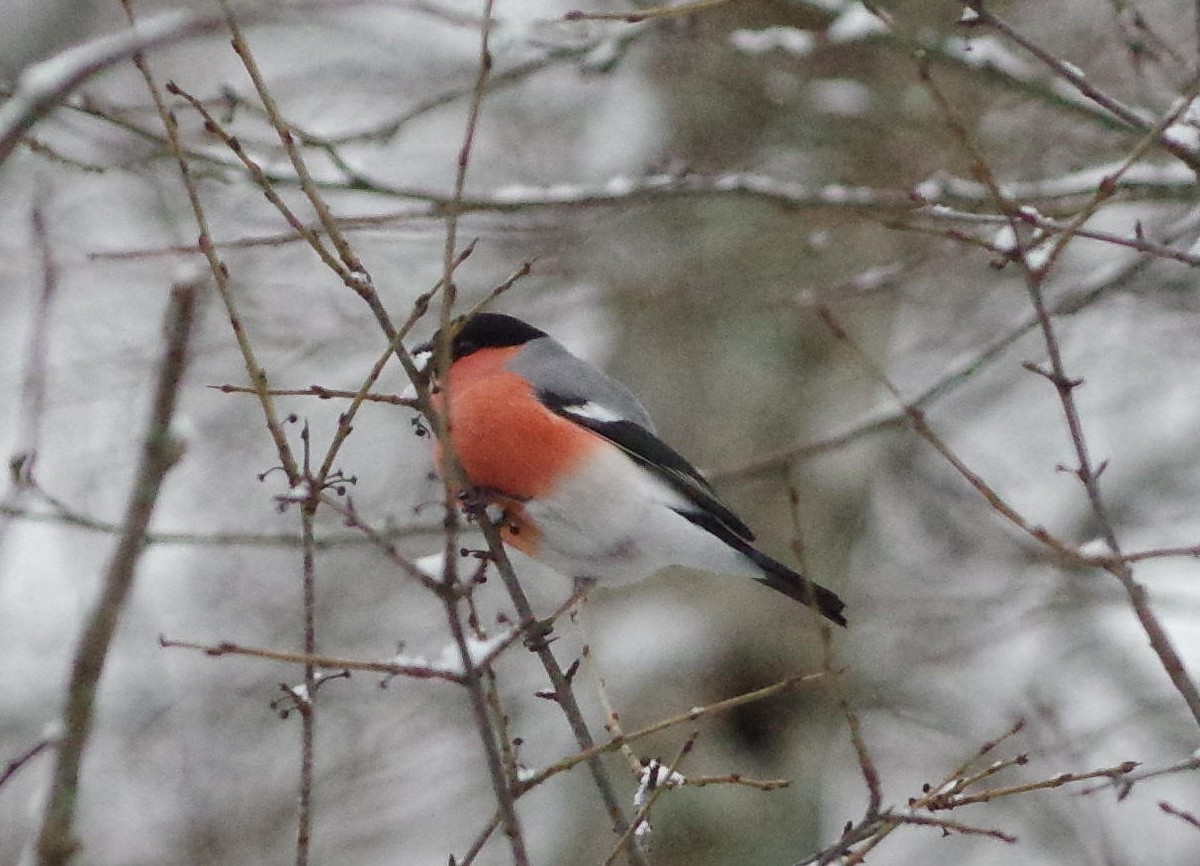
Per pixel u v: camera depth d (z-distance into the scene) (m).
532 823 11.77
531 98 12.80
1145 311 12.66
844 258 11.51
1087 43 11.00
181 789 12.30
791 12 10.77
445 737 12.98
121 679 12.58
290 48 14.13
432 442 8.69
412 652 12.95
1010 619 11.75
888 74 11.30
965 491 12.71
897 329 12.90
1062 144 10.63
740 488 10.96
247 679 12.78
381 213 9.86
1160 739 11.95
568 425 8.09
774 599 10.41
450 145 12.79
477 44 12.27
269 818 12.31
